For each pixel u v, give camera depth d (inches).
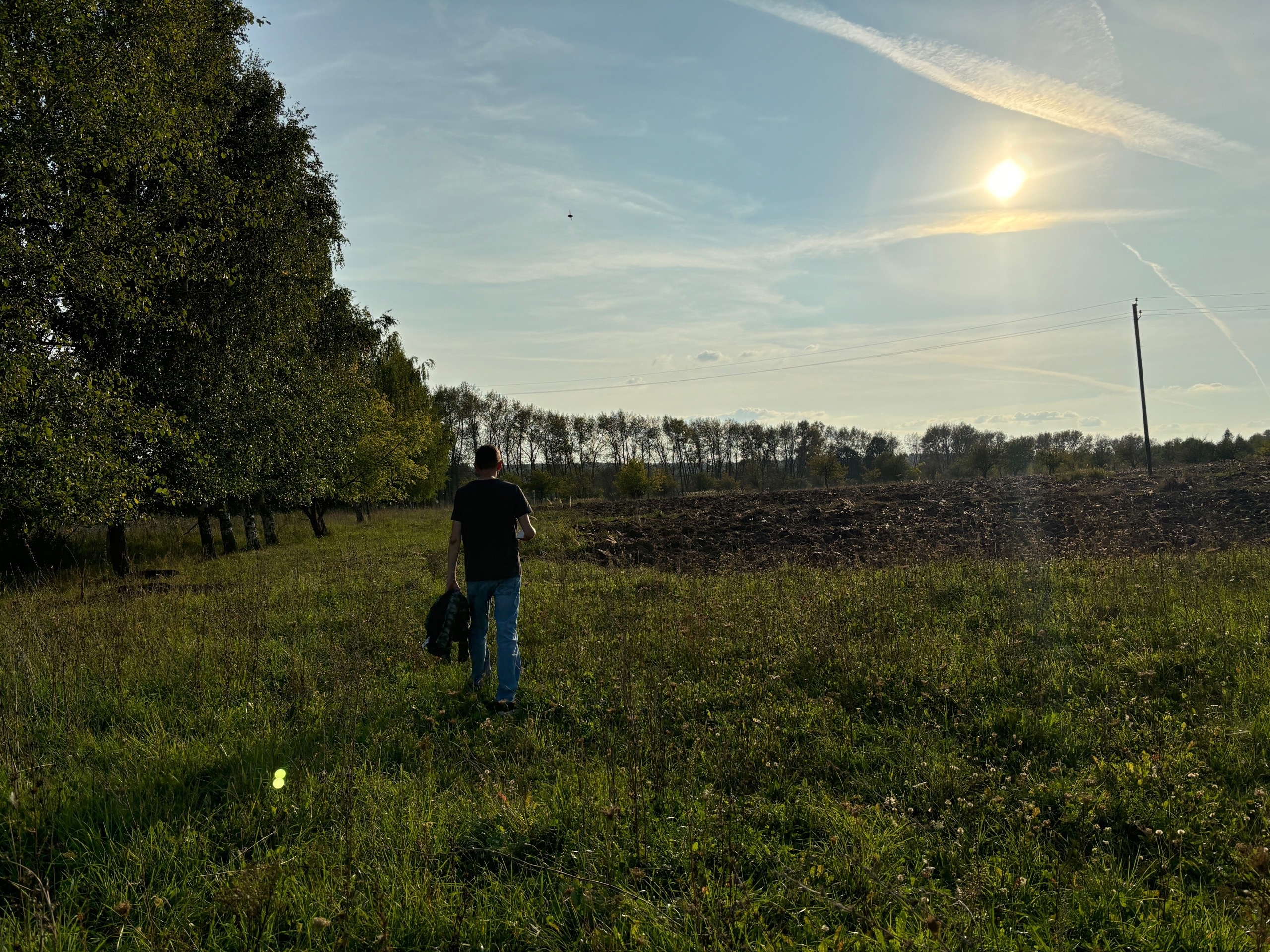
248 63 729.0
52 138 450.6
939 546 621.3
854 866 114.9
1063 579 343.3
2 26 422.0
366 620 311.1
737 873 114.7
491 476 212.8
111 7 512.4
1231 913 104.7
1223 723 169.0
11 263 429.1
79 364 480.4
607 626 290.7
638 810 126.0
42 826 127.0
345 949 97.9
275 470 775.1
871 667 213.6
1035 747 165.3
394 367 1589.6
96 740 174.6
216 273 620.4
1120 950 99.0
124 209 506.0
